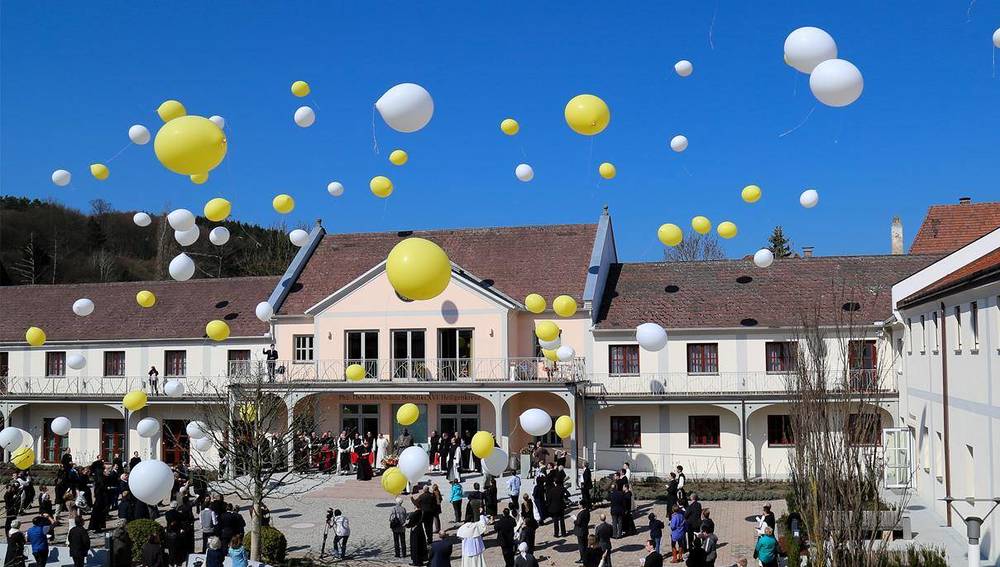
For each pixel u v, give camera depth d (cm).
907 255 3994
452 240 4394
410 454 1719
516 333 3884
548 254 4188
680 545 2306
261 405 2586
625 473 2875
